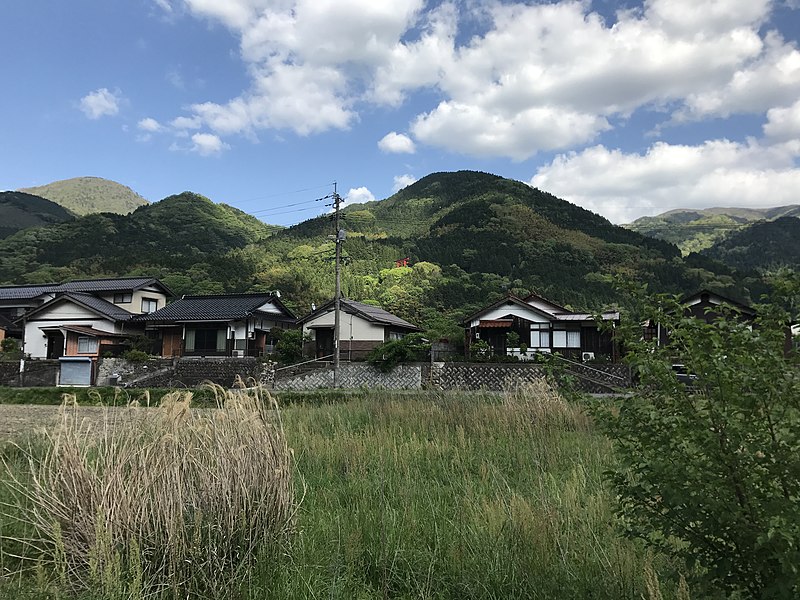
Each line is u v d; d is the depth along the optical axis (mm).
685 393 2506
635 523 2914
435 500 5238
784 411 2266
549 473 6090
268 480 3934
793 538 2086
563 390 3080
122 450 3648
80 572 3416
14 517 3883
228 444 3844
